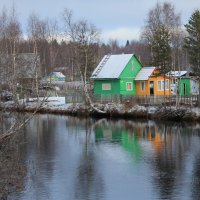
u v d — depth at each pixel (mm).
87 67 62938
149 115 49469
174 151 30500
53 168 25797
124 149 31703
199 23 53781
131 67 65938
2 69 33156
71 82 84812
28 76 50281
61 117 53969
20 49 67625
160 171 25031
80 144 33969
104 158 28672
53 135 38594
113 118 51625
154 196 20609
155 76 60906
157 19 77562
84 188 21969
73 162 27469
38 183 22625
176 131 39812
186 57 77562
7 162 24109
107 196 20750
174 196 20547
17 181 22469
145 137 36969
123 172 24953
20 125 20203
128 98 57406
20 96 55469
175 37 71375
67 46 90250
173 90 65312
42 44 77875
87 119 51375
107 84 65312
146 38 85000
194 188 21672
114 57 67625
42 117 54062
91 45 65312
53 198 20438
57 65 91188
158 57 56312
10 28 68000
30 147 32438
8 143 23047
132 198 20422
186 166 26078
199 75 54031
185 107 48375
